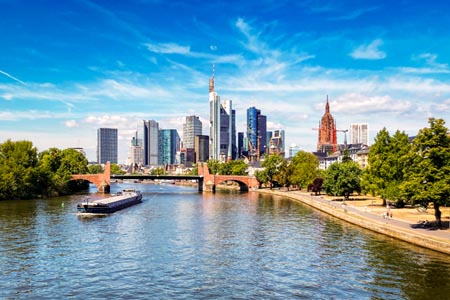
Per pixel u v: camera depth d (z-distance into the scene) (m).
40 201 169.00
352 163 157.00
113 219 116.88
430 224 86.88
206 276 59.06
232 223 108.56
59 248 76.69
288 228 98.94
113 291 52.84
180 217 121.81
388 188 108.25
